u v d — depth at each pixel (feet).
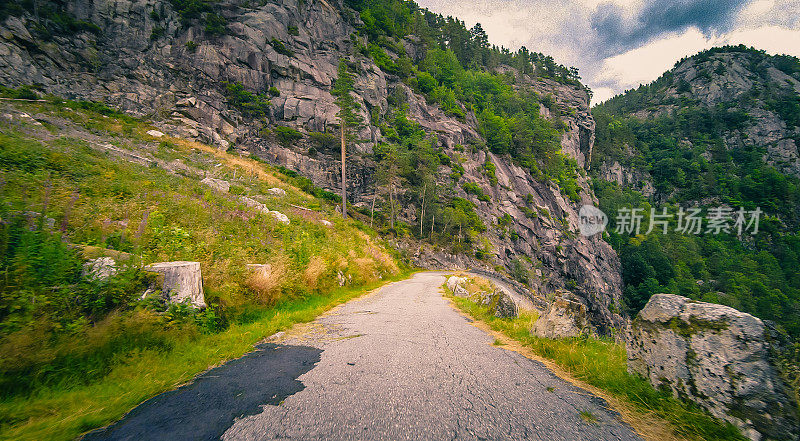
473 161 271.49
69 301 11.56
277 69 188.03
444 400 9.40
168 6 171.01
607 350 15.21
